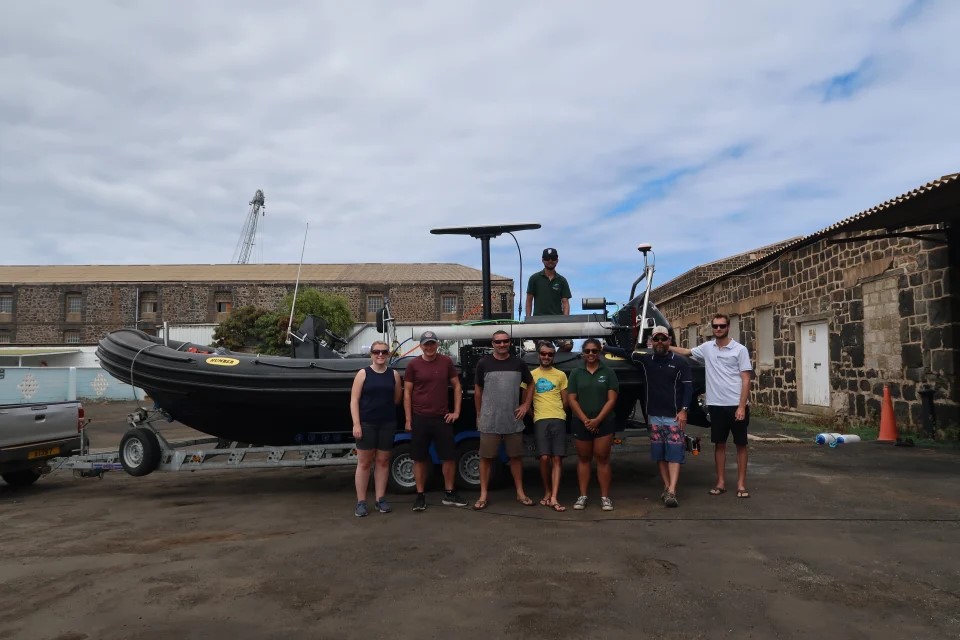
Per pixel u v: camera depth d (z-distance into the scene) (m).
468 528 5.36
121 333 8.07
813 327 12.90
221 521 5.88
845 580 3.92
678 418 6.07
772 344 14.70
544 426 6.16
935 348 9.52
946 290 9.31
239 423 7.56
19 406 7.76
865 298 11.13
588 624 3.37
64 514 6.41
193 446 8.21
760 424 12.71
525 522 5.53
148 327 38.78
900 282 10.26
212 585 4.07
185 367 7.11
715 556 4.43
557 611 3.55
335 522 5.70
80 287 39.50
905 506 5.73
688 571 4.14
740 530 5.08
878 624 3.30
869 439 9.91
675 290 22.23
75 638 3.31
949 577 3.94
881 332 10.71
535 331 7.19
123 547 5.03
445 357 6.29
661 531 5.11
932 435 9.51
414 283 38.22
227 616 3.56
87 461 7.68
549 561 4.41
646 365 6.28
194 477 8.64
